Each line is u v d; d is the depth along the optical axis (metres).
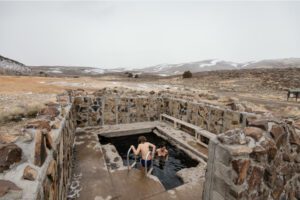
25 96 9.64
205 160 5.15
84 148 5.48
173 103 8.64
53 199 1.94
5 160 1.43
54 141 2.22
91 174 4.11
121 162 4.84
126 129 7.57
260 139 2.38
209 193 2.47
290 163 2.88
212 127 6.27
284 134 2.66
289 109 10.69
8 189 1.21
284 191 2.89
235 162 2.08
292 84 27.05
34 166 1.53
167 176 4.63
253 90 25.55
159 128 7.85
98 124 7.96
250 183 2.21
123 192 3.53
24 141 1.76
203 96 10.04
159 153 5.42
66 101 5.71
